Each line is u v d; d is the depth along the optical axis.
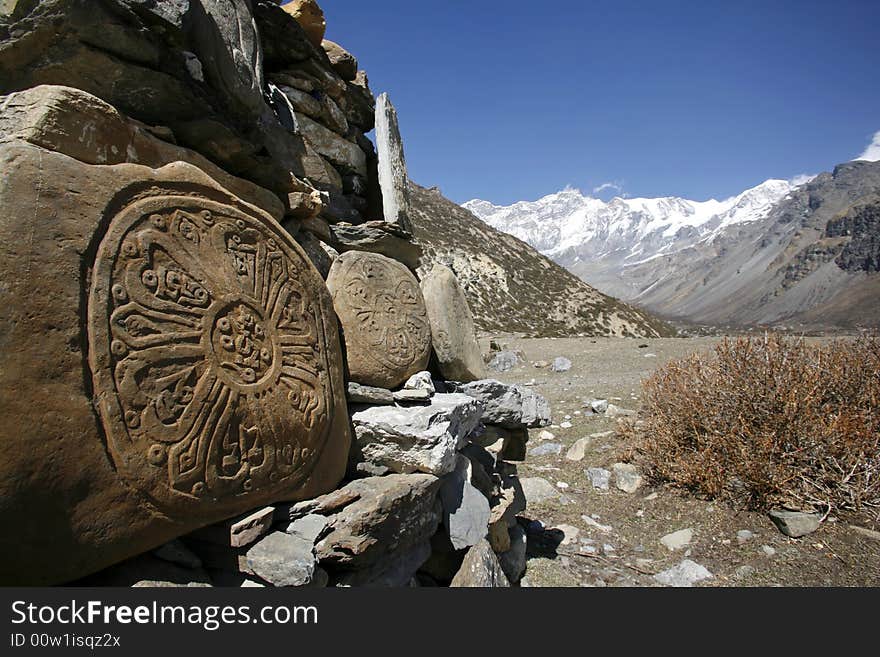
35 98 2.07
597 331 43.56
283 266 2.80
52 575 1.78
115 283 2.02
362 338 3.50
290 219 3.57
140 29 2.39
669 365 6.56
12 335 1.71
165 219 2.27
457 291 4.69
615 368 12.06
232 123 3.09
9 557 1.68
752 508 4.91
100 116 2.24
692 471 5.28
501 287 47.94
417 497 2.99
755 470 4.91
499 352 14.15
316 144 4.48
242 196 3.05
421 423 3.12
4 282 1.72
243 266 2.55
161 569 2.15
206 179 2.51
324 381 2.89
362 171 5.14
